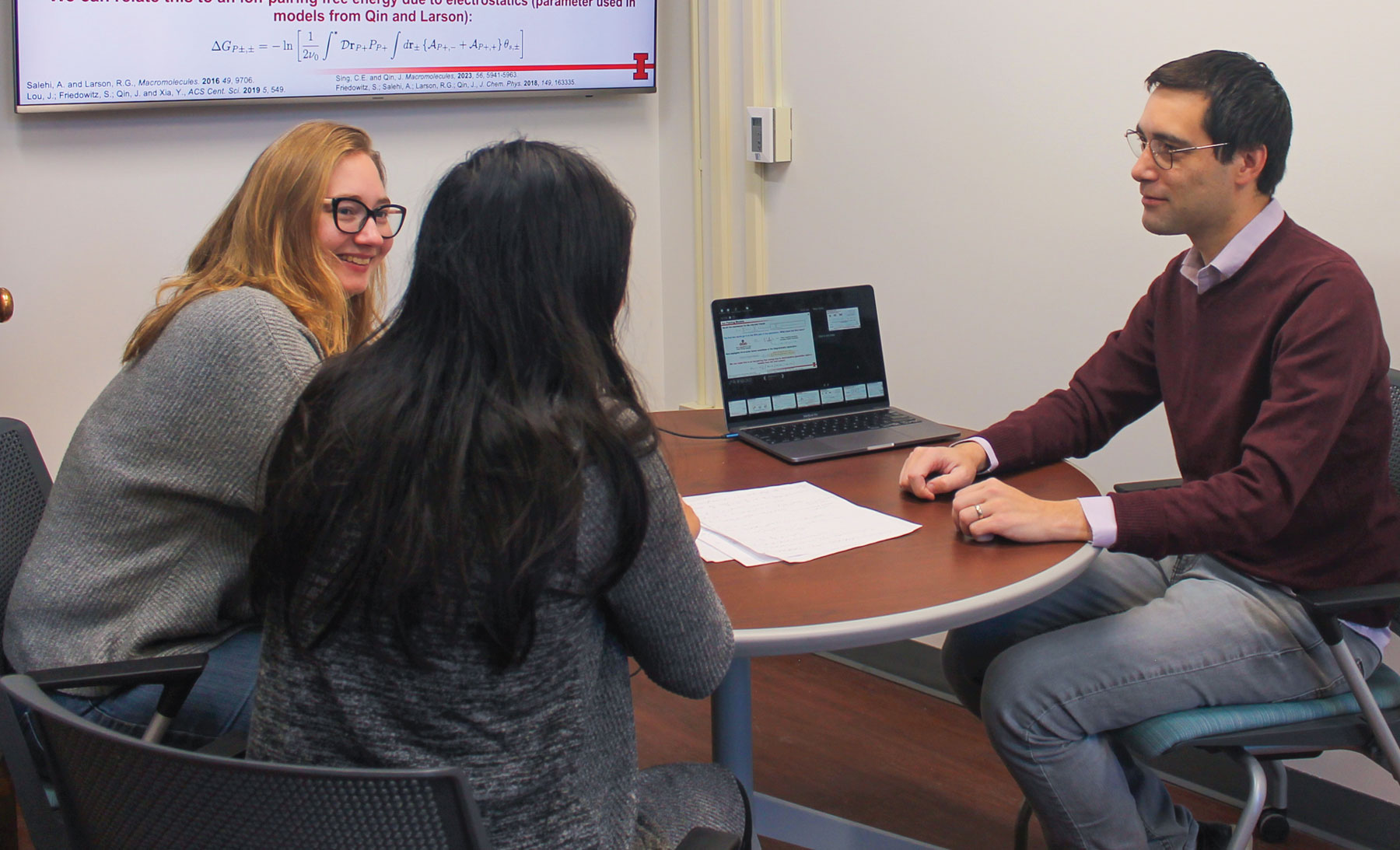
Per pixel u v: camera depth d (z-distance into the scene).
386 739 0.87
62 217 2.48
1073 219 2.29
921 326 2.64
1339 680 1.51
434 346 0.88
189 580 1.41
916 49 2.51
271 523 0.89
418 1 2.66
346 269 1.64
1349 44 1.88
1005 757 1.55
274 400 1.33
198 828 0.81
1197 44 2.06
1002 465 1.70
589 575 0.89
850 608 1.18
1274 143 1.52
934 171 2.53
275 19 2.53
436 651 0.85
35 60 2.35
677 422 2.00
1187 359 1.68
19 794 1.25
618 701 0.99
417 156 2.80
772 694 2.68
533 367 0.88
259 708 0.92
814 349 1.96
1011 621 1.78
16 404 2.52
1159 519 1.40
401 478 0.84
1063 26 2.24
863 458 1.76
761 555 1.34
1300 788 2.14
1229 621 1.51
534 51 2.82
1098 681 1.49
